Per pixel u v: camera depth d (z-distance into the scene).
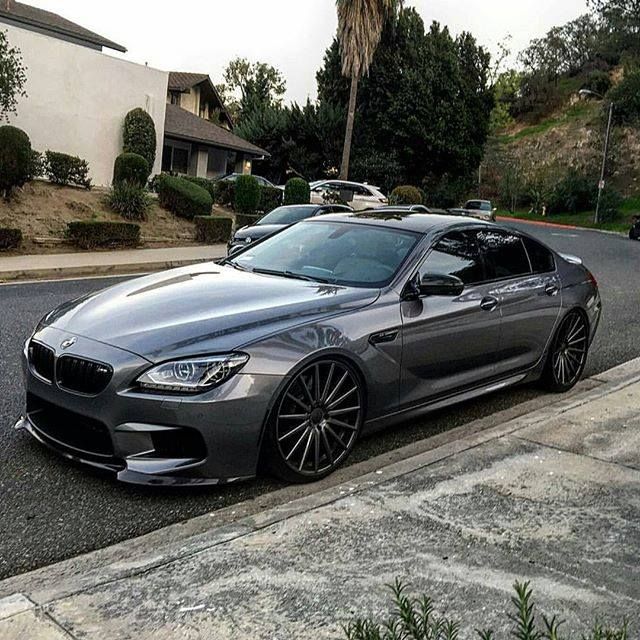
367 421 4.33
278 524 3.30
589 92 56.50
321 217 5.69
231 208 25.39
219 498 3.80
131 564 2.94
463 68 45.12
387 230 5.08
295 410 3.88
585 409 5.16
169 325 3.85
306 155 43.66
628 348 7.84
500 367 5.29
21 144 16.14
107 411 3.61
